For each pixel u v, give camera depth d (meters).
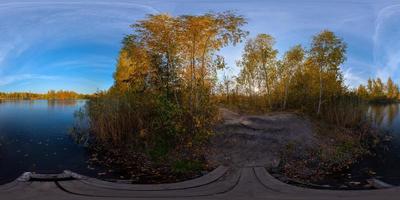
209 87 12.64
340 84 17.41
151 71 12.54
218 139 11.59
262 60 17.67
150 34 12.16
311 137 12.46
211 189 7.45
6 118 27.66
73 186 7.48
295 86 17.62
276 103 17.78
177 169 9.59
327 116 15.77
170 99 12.03
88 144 13.79
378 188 7.93
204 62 12.52
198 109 11.98
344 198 6.79
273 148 11.02
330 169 10.15
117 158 11.45
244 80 18.39
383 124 20.39
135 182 8.49
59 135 17.12
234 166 9.68
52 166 10.66
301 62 17.28
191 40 12.12
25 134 17.69
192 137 11.47
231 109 15.80
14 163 11.08
